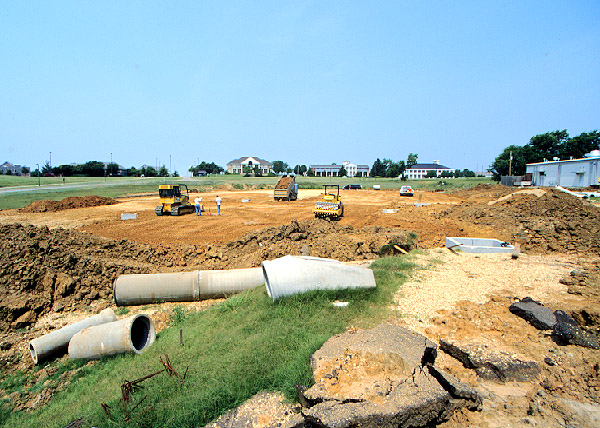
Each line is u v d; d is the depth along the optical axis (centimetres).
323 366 575
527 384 557
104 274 1166
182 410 535
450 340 676
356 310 816
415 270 1145
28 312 961
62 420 584
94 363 809
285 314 814
